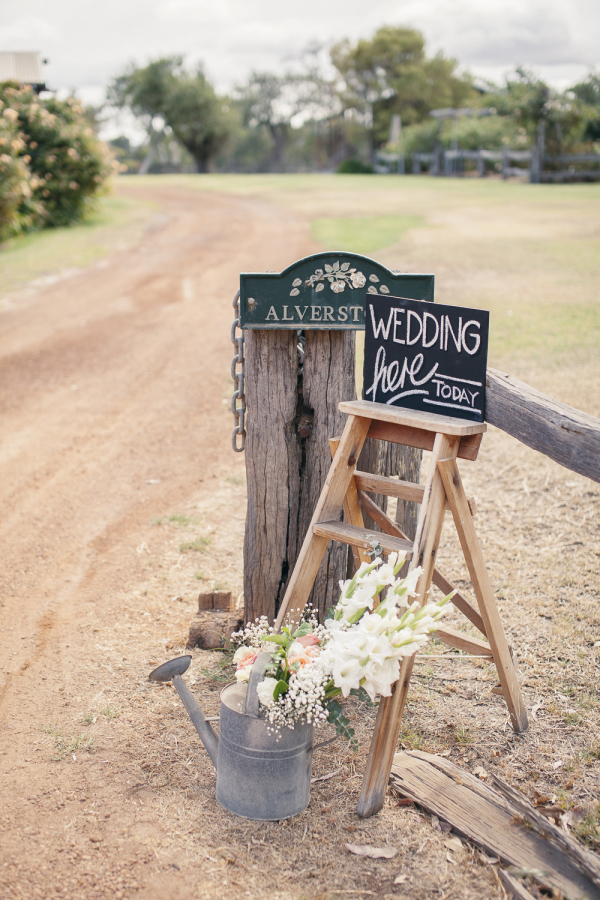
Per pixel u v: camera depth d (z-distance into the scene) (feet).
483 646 9.96
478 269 42.52
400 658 8.50
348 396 11.12
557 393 22.41
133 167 217.56
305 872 7.86
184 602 13.79
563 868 7.72
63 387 28.91
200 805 8.86
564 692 10.68
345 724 8.37
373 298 9.68
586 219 58.59
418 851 8.11
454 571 14.28
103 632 12.81
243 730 8.34
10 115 61.46
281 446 11.32
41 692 11.10
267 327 10.54
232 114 202.80
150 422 25.00
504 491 17.63
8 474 20.93
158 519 17.53
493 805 8.55
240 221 69.62
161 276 48.73
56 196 68.03
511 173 106.11
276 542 11.73
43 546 16.53
